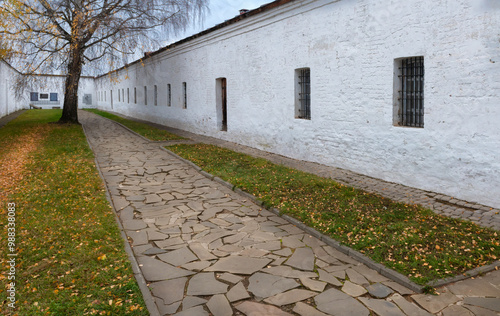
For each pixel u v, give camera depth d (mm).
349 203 6258
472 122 5984
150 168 9438
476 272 4008
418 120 7164
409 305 3473
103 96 41188
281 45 10398
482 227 5121
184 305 3451
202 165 9500
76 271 3949
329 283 3873
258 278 3963
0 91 25766
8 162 9438
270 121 11203
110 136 15531
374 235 4934
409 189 6984
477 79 5855
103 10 16109
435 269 4027
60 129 16969
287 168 8922
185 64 17203
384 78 7445
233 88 13133
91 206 6121
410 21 6812
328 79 8867
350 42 8148
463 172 6188
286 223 5688
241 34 12281
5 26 12344
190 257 4484
